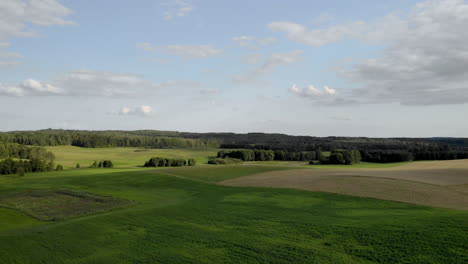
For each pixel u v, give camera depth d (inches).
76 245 890.7
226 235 917.8
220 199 1603.1
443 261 641.6
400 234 817.5
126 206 1518.2
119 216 1241.4
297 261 694.5
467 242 720.3
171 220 1138.7
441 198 1395.2
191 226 1043.3
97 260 767.7
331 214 1155.3
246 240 856.9
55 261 776.3
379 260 674.2
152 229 1023.6
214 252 778.2
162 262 732.7
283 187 1871.3
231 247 807.1
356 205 1327.5
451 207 1226.0
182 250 804.6
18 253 839.1
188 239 893.8
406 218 1008.9
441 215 1029.8
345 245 776.9
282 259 710.5
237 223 1058.1
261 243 825.5
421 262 646.5
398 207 1256.2
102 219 1201.4
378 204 1327.5
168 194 1891.0
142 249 828.6
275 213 1206.3
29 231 1090.1
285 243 815.7
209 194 1818.4
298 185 1899.6
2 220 1296.8
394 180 1861.5
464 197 1406.3
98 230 1043.9
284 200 1493.6
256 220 1089.4
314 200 1465.3
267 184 2031.3
